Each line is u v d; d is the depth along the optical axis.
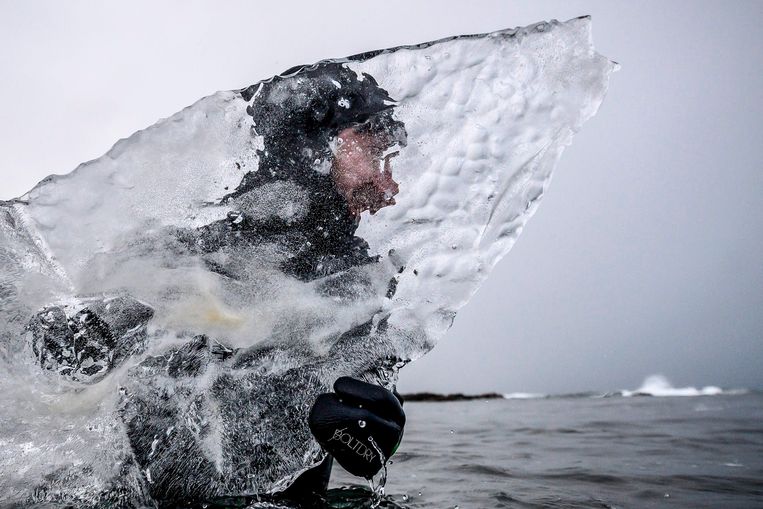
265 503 1.51
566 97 1.60
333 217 1.60
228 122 1.54
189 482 1.49
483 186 1.61
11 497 1.46
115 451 1.49
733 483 1.98
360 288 1.62
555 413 4.81
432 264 1.63
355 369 1.60
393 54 1.60
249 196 1.57
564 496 1.81
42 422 1.50
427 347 1.63
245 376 1.55
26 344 1.48
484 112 1.60
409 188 1.61
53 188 1.52
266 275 1.59
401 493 1.85
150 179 1.53
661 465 2.31
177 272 1.56
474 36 1.60
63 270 1.51
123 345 1.50
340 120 1.59
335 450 1.41
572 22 1.59
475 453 2.69
